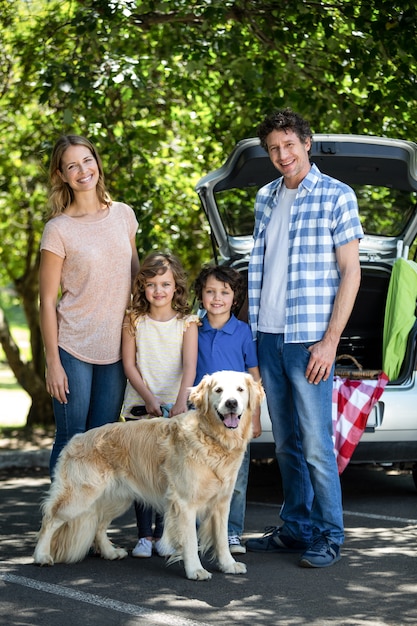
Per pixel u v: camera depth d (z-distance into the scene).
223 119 10.94
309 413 5.33
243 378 5.11
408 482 8.26
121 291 5.64
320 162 7.21
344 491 7.79
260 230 5.64
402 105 9.18
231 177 7.38
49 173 5.71
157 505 5.23
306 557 5.26
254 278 5.64
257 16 9.44
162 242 11.58
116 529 6.43
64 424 5.62
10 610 4.45
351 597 4.67
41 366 14.01
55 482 5.35
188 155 11.80
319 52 9.66
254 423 5.57
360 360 8.09
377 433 6.80
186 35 9.63
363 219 8.29
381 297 8.05
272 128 5.34
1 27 10.84
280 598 4.65
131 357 5.66
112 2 8.61
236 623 4.25
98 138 9.61
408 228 8.02
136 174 10.02
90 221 5.60
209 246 12.38
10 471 9.38
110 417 5.73
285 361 5.41
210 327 5.77
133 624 4.24
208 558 5.59
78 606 4.52
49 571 5.18
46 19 10.84
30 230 13.84
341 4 9.09
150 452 5.17
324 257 5.31
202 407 5.06
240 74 9.62
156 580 5.00
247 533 6.22
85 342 5.55
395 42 8.74
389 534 6.10
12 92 11.92
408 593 4.74
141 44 10.41
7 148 12.52
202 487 5.04
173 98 11.33
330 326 5.23
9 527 6.42
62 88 8.98
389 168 7.26
